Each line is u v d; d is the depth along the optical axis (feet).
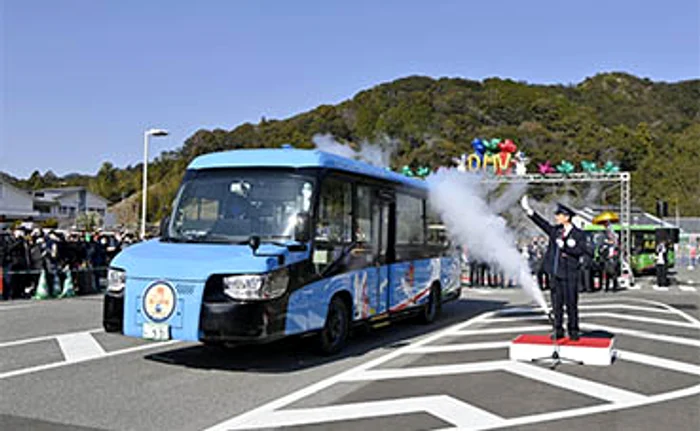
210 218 28.07
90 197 255.29
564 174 89.10
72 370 26.58
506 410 20.99
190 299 24.06
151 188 196.13
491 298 63.77
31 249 57.00
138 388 23.58
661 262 82.17
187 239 27.63
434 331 39.93
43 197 244.22
